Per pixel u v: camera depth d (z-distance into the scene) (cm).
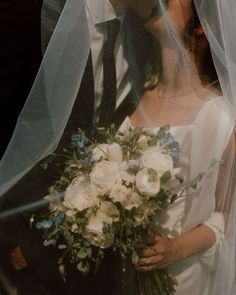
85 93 159
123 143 156
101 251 153
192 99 163
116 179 151
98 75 159
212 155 161
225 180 163
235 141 163
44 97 158
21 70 176
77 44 157
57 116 157
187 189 159
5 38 176
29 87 175
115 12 158
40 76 157
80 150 156
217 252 165
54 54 157
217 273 165
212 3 158
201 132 161
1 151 169
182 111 162
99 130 158
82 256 150
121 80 161
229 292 164
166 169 151
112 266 158
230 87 162
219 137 162
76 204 150
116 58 160
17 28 177
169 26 157
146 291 161
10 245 159
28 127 158
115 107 160
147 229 155
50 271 159
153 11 157
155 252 157
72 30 157
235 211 165
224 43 160
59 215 151
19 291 161
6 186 158
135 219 150
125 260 157
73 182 154
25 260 159
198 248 162
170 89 162
